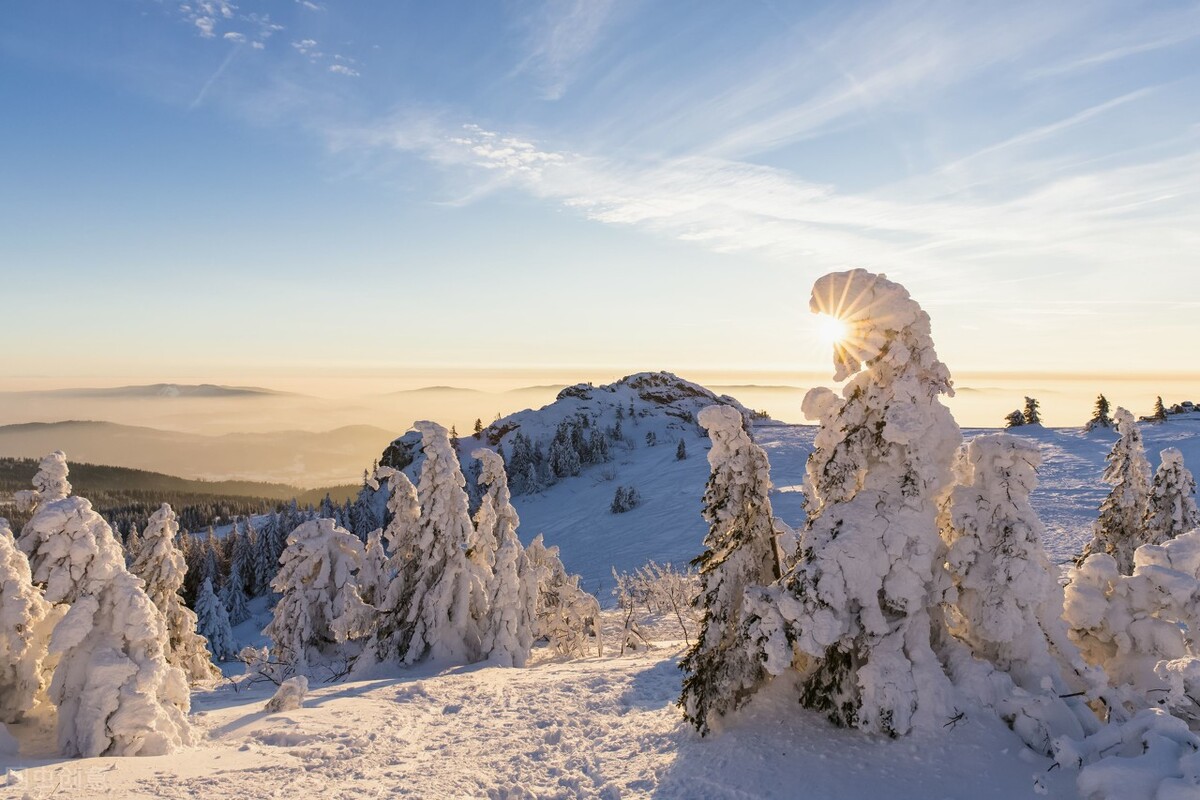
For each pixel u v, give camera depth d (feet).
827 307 34.78
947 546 34.81
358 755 36.60
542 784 32.50
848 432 34.63
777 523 41.88
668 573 127.75
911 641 32.19
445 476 83.35
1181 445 221.87
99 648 36.37
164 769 32.07
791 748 31.53
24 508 63.87
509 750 37.63
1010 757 28.35
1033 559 31.91
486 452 89.10
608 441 453.17
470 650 82.94
